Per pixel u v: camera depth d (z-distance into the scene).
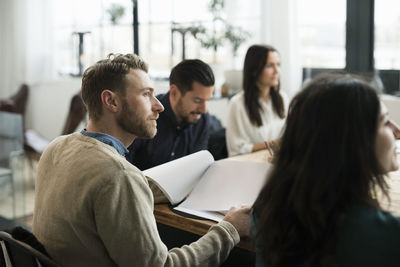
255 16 4.36
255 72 2.85
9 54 6.51
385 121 0.98
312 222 0.90
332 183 0.90
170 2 5.15
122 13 5.60
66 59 6.24
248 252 1.52
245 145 2.77
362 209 0.89
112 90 1.32
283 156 0.99
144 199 1.23
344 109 0.90
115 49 5.74
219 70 4.70
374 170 0.92
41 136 6.62
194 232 1.44
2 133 3.78
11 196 4.03
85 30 5.99
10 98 6.11
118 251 1.19
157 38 5.34
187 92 2.14
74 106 4.57
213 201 1.51
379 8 3.87
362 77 0.98
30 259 1.20
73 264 1.26
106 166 1.21
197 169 1.63
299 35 4.14
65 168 1.27
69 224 1.24
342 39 4.08
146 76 1.37
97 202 1.18
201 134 2.35
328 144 0.90
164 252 1.23
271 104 2.96
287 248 0.94
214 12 4.63
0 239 1.32
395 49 3.85
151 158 2.18
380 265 0.86
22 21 6.26
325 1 4.10
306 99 0.95
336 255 0.89
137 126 1.35
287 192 0.96
